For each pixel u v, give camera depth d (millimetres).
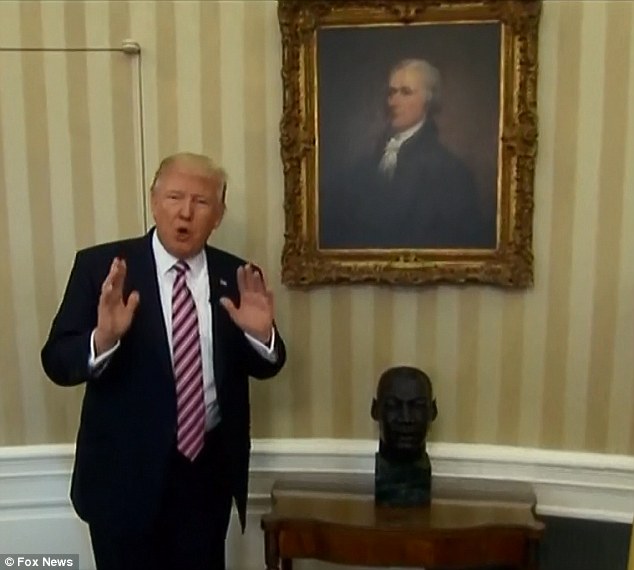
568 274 2184
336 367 2330
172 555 2027
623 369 2188
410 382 2064
